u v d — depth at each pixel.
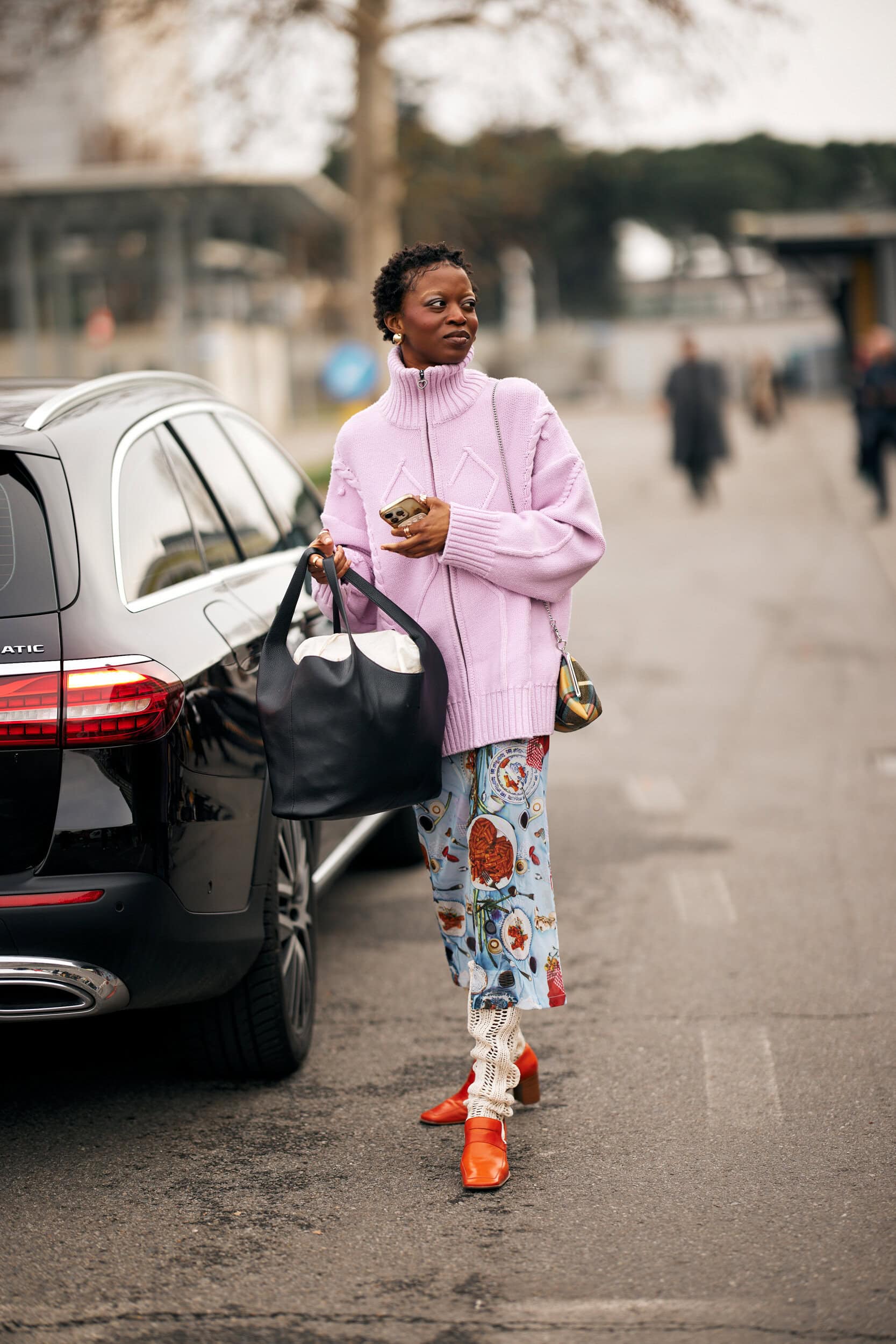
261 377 40.94
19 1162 3.59
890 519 16.91
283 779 3.23
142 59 19.28
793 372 48.91
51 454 3.54
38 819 3.21
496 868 3.38
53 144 39.31
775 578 13.37
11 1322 2.85
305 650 3.29
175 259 32.88
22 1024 4.53
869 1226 3.12
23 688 3.21
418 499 3.26
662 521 18.02
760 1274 2.94
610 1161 3.48
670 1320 2.78
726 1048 4.14
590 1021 4.38
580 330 66.12
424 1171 3.48
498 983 3.40
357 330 20.25
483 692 3.37
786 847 6.11
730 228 76.88
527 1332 2.76
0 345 36.97
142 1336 2.79
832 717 8.42
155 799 3.29
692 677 9.65
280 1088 4.00
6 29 19.38
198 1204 3.34
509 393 3.39
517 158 21.11
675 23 17.45
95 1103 3.94
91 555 3.41
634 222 78.62
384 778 3.21
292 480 5.39
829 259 37.91
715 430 19.30
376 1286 2.95
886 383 16.75
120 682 3.25
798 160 77.50
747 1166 3.43
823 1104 3.76
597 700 3.48
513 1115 3.77
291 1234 3.19
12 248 35.22
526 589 3.36
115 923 3.24
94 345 36.97
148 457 4.03
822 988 4.58
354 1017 4.51
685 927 5.19
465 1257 3.06
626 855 6.09
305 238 36.91
